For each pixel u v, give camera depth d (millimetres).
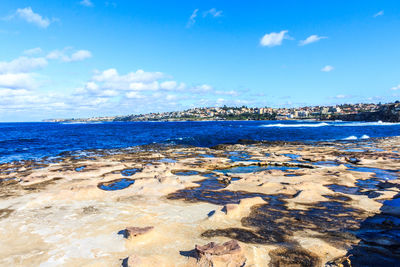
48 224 7066
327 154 21500
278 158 19594
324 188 10617
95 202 9031
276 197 9680
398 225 7043
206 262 4926
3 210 8211
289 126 90812
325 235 6445
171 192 10344
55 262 5148
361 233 6551
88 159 19891
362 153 21859
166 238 6191
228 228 6840
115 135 53312
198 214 7875
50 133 65188
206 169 15875
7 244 5941
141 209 8312
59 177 13156
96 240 6090
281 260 5203
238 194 10094
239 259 5035
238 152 23625
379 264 5035
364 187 11031
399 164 16516
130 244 5844
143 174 13336
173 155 21891
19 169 15867
